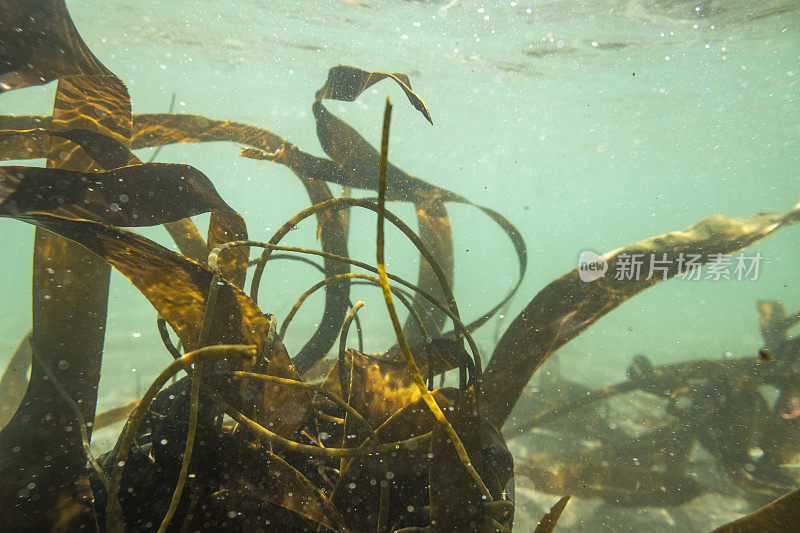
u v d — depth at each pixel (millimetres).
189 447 1114
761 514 1167
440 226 3262
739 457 3955
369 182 3088
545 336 1959
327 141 3031
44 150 2178
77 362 1663
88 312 1724
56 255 1737
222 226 1978
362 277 1813
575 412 5375
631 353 10758
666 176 45594
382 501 1387
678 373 4637
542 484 3607
